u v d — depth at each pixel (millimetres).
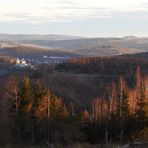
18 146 42875
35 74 126250
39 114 51188
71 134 50469
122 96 53812
